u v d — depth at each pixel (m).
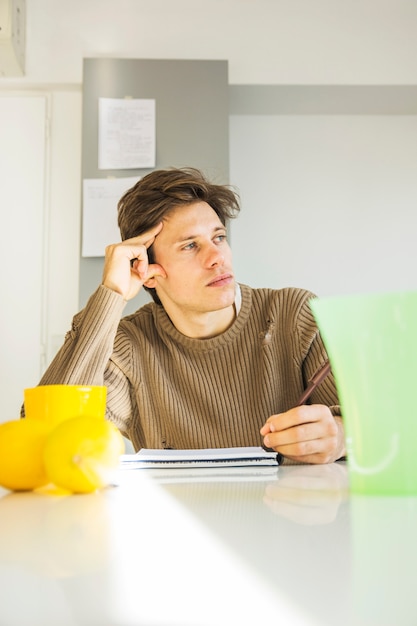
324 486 0.67
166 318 1.64
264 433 1.04
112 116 3.27
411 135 3.71
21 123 3.45
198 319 1.57
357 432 0.57
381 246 3.61
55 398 0.82
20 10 3.29
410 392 0.55
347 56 3.46
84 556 0.32
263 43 3.44
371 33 3.48
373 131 3.70
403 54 3.47
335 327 0.55
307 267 3.57
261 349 1.60
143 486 0.71
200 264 1.54
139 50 3.40
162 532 0.40
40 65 3.38
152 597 0.24
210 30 3.44
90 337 1.36
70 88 3.44
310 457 1.04
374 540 0.36
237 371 1.60
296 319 1.61
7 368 3.29
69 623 0.21
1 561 0.31
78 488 0.64
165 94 3.30
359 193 3.65
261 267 3.57
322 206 3.63
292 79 3.42
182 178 1.59
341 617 0.22
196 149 3.27
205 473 0.88
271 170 3.65
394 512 0.47
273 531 0.40
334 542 0.36
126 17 3.42
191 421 1.59
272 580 0.27
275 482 0.73
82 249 3.18
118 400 1.60
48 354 3.30
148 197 1.58
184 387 1.61
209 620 0.21
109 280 1.46
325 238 3.60
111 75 3.30
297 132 3.69
